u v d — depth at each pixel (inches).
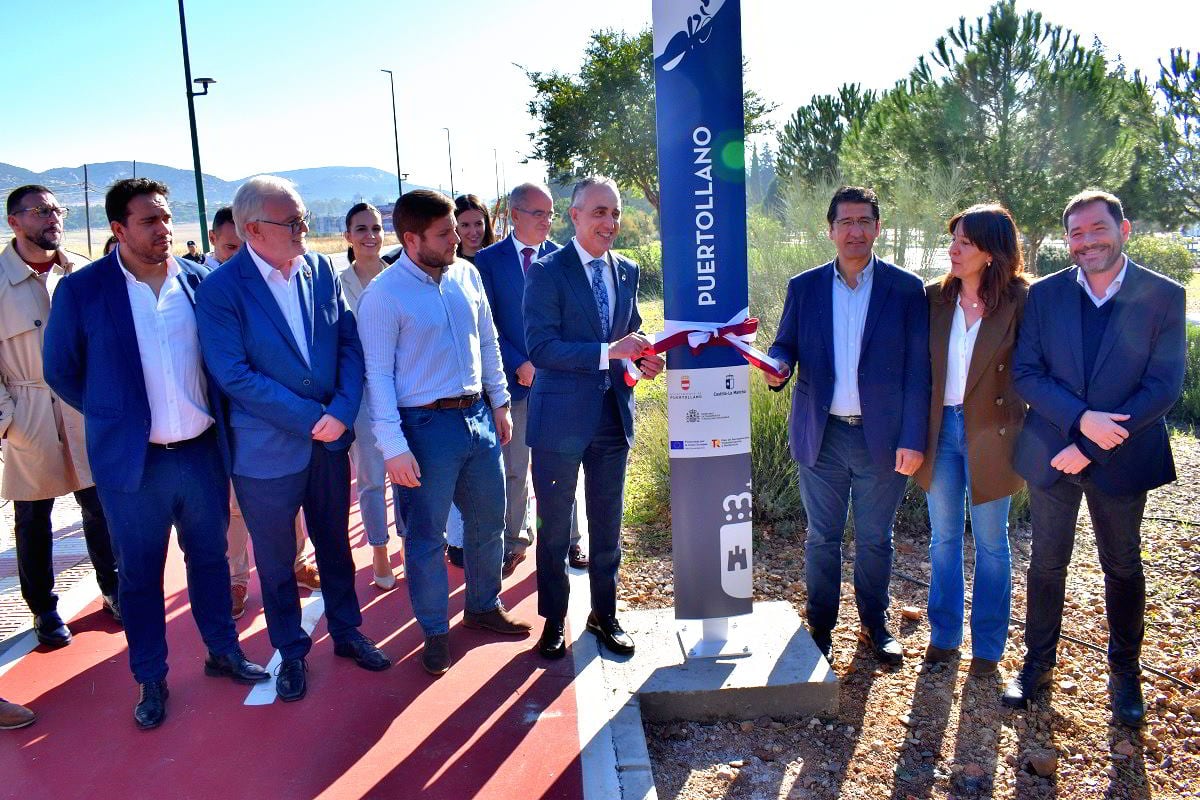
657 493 231.8
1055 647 135.7
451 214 134.5
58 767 119.8
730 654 140.3
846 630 161.6
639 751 120.5
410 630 161.0
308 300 133.6
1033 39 524.7
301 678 137.4
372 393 134.6
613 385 139.5
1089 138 523.8
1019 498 216.5
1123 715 129.9
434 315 136.3
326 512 141.7
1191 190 563.5
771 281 342.0
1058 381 125.9
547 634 148.4
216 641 141.6
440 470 138.2
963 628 157.2
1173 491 246.7
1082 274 124.7
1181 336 119.3
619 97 997.2
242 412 130.9
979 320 133.6
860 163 569.9
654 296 753.0
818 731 130.0
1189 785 117.2
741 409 133.6
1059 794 115.9
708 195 124.5
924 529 214.4
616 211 134.6
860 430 139.4
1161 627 162.4
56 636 156.2
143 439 125.7
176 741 125.4
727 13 120.3
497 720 128.7
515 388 183.3
